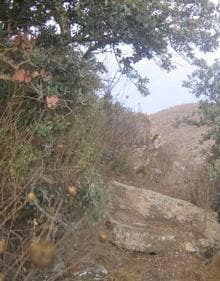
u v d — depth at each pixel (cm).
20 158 370
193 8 516
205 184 773
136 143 1001
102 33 475
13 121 400
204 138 688
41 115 405
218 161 690
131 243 591
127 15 448
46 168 407
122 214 656
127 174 895
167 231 649
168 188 893
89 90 470
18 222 391
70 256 411
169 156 1086
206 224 696
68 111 446
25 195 373
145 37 484
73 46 485
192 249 624
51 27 483
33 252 269
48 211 391
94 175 460
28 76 377
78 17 464
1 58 373
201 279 562
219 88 656
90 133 486
